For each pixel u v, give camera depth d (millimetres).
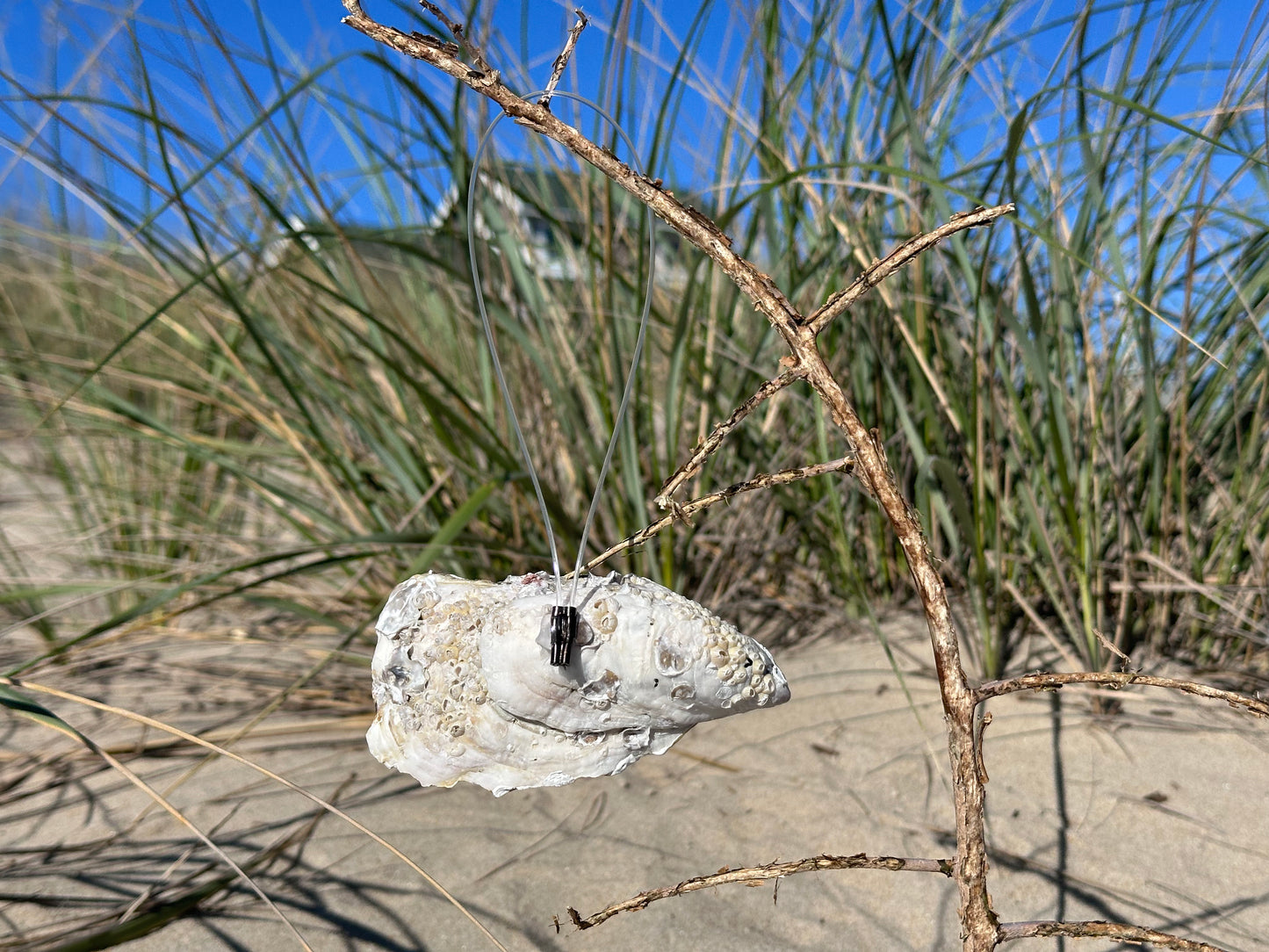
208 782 440
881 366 551
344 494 591
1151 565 513
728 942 339
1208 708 468
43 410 667
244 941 338
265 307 629
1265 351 502
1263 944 334
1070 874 372
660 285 643
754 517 605
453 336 620
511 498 542
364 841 394
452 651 300
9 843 399
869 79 575
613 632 280
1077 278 512
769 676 287
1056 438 464
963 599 590
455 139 505
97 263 644
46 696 535
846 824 402
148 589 659
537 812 417
